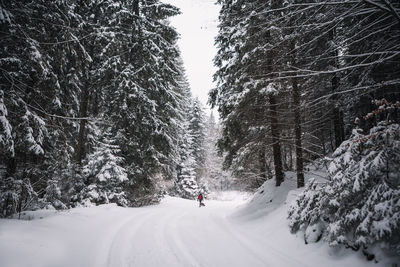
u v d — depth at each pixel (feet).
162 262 17.85
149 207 51.44
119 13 45.96
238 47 34.40
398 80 12.70
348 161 16.03
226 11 36.11
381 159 14.03
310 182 21.57
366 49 17.72
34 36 27.63
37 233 19.31
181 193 107.86
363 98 32.22
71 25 37.65
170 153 56.95
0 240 15.79
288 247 19.42
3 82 26.32
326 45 18.30
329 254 16.05
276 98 37.14
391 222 12.39
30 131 25.32
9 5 24.08
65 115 39.22
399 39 14.28
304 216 19.16
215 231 28.22
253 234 25.32
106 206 39.96
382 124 15.62
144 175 50.60
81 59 38.55
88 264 16.78
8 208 27.55
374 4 10.72
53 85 30.50
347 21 16.53
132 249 20.62
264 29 16.43
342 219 15.26
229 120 36.32
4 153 24.25
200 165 131.64
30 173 33.06
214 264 17.47
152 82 49.26
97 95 54.19
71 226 24.39
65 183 42.80
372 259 13.56
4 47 25.62
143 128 49.98
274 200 34.24
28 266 14.06
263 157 45.11
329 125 42.32
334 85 24.77
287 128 37.63
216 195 129.18
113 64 45.37
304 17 15.33
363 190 15.26
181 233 27.17
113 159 44.70
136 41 51.03
